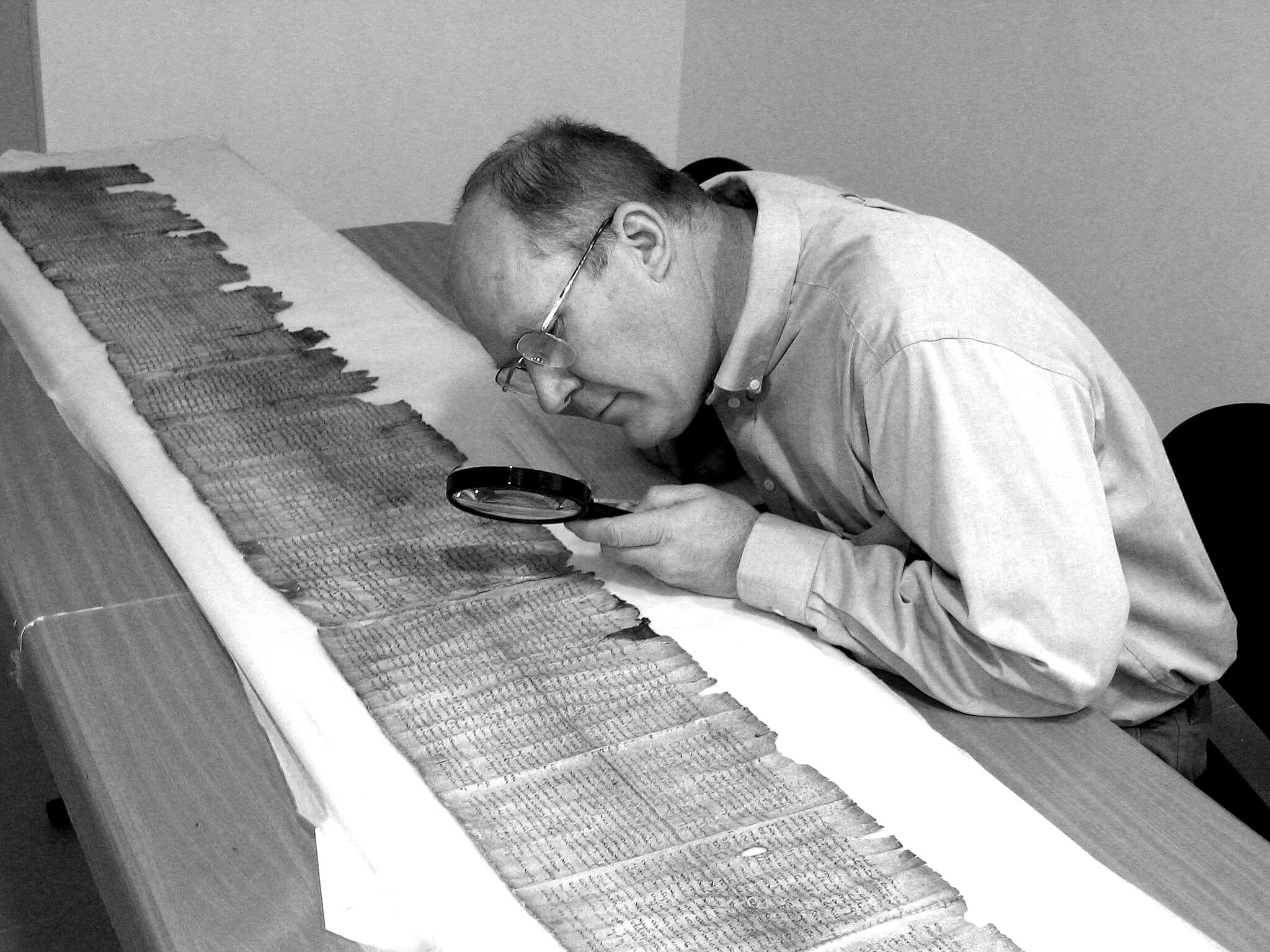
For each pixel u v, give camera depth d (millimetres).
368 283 1864
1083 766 1122
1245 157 2482
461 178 3713
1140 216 2730
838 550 1227
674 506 1265
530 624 1199
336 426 1494
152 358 1605
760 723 1086
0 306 1756
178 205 2057
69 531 1337
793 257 1254
